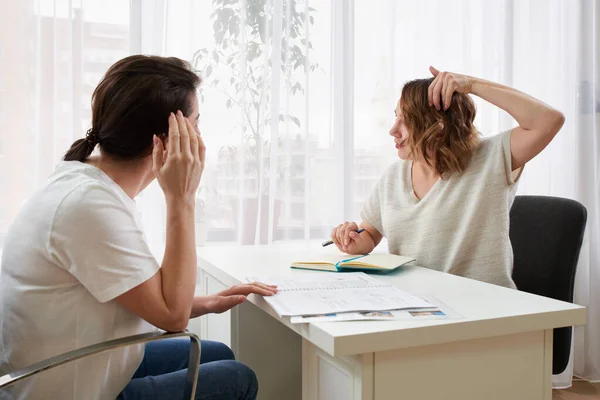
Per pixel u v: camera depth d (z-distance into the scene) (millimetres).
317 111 2236
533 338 1045
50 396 945
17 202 1832
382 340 876
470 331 939
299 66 2170
